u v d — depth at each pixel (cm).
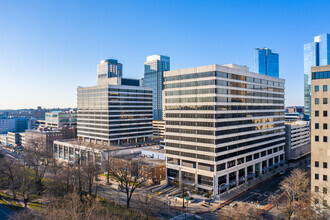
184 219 7881
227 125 10406
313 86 8200
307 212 7062
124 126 18100
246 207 7488
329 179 7888
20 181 10000
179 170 10931
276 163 13875
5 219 7750
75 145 16938
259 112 12369
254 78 12075
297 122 19212
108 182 11712
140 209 8394
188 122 10656
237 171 10981
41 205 8894
